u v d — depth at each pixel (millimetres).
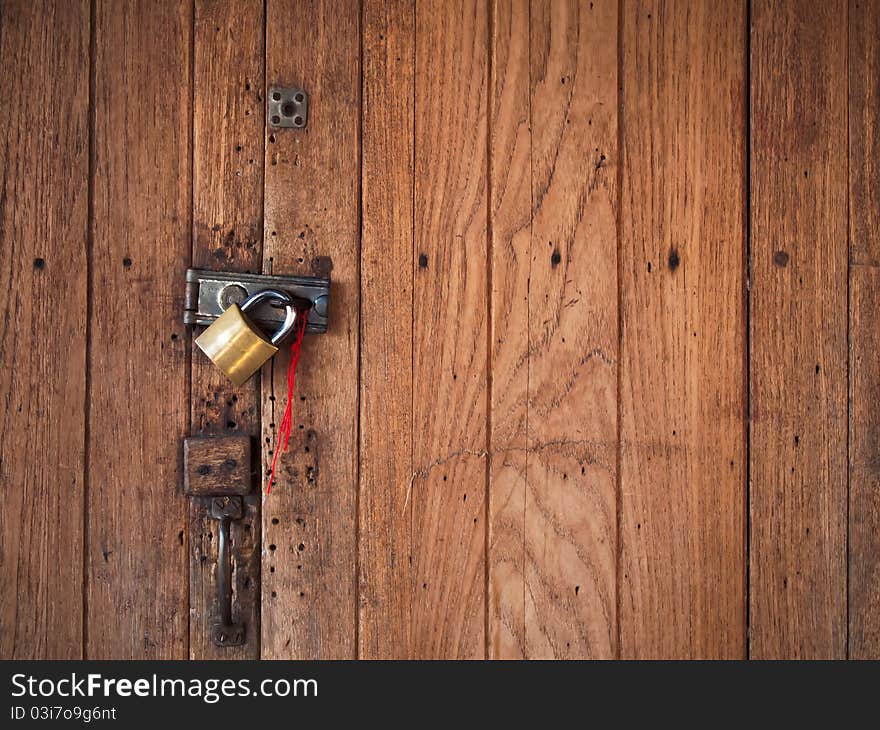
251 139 1015
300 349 1021
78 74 995
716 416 1070
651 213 1061
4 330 987
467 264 1039
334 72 1023
